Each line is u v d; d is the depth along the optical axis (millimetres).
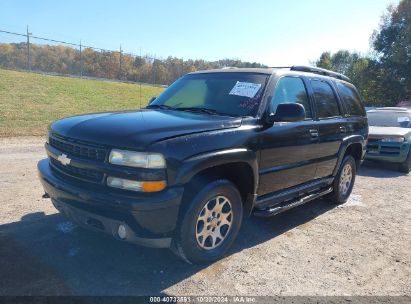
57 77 27906
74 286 2990
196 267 3453
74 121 3568
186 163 3000
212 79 4562
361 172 9078
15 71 27422
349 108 5836
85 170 3133
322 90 5172
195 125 3307
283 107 3771
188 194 3172
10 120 13383
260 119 3846
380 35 37500
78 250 3596
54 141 3580
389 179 8336
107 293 2930
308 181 4871
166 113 3863
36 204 4852
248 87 4137
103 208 2947
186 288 3086
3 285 2938
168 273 3307
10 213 4484
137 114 3754
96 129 3211
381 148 9211
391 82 36906
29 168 6898
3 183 5773
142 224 2891
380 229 4863
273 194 4230
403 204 6188
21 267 3223
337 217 5258
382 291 3273
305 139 4457
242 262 3633
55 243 3717
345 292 3217
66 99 20031
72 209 3180
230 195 3541
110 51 35719
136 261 3467
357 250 4125
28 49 30875
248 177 3727
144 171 2863
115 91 26188
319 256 3904
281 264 3658
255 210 4039
